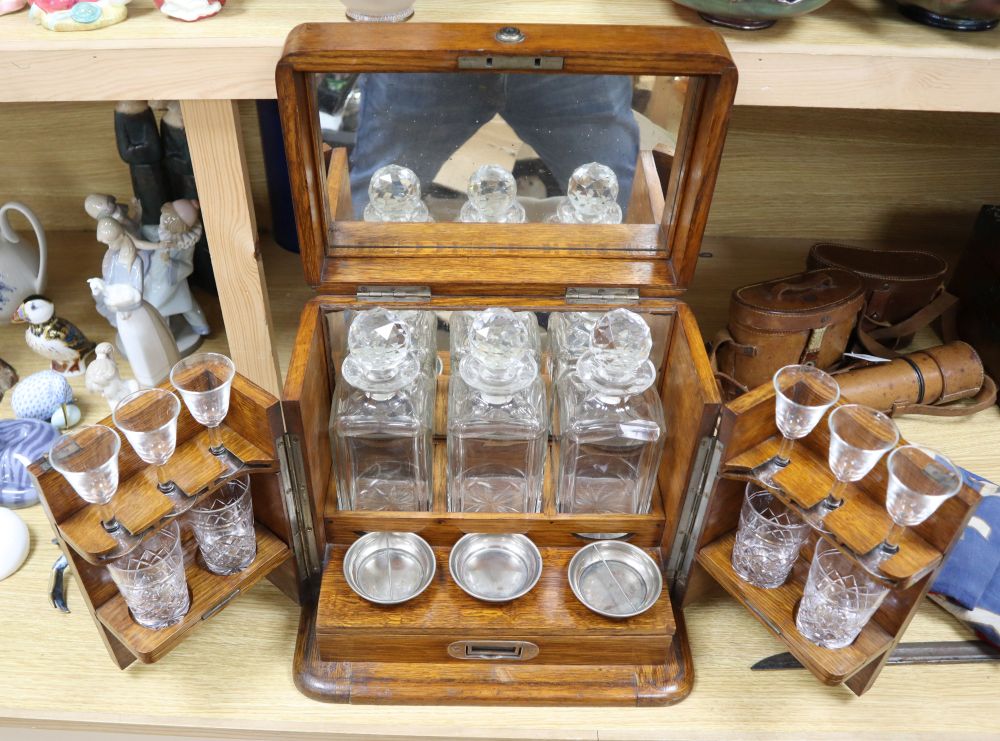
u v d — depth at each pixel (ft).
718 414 2.98
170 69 3.11
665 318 3.46
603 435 3.31
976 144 5.28
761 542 3.20
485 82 2.92
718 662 3.47
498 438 3.34
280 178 5.03
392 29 2.92
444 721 3.24
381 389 3.24
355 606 3.20
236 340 4.07
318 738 3.27
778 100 3.34
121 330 4.16
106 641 3.18
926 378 4.40
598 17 3.34
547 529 3.41
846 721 3.30
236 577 3.21
